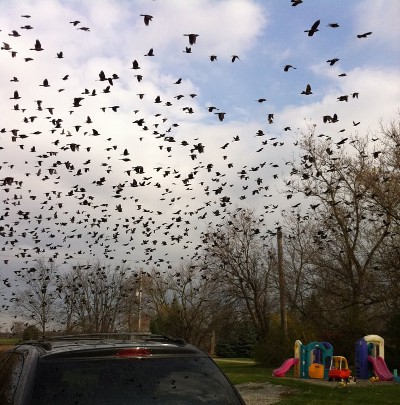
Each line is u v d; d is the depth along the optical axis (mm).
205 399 3801
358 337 26484
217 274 38281
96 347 3922
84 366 3701
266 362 29953
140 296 44594
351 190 27844
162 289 45750
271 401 13273
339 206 29000
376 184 25344
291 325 30516
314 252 29859
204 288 42750
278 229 30500
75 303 43281
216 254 36688
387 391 14508
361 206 27859
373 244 28141
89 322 44375
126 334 4898
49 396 3457
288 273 34875
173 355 4031
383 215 25328
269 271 37188
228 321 43844
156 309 46062
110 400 3537
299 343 20344
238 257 37594
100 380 3635
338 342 27312
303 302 31703
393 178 24844
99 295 45344
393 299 24672
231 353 56281
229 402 3875
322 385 16172
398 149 25531
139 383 3699
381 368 19422
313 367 19156
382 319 26422
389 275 24328
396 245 25031
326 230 29203
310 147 33812
